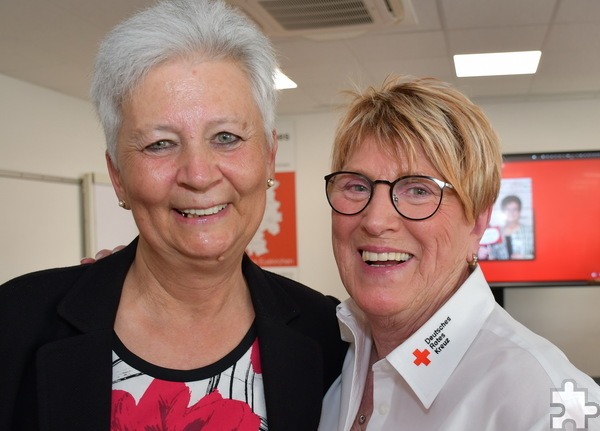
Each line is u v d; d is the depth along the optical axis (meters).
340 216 1.11
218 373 1.05
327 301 1.36
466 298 1.02
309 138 6.30
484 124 1.03
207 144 0.92
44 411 0.94
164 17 0.91
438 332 1.00
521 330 0.97
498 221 5.79
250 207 1.00
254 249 6.41
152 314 1.05
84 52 3.71
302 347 1.15
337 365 1.28
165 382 1.02
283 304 1.20
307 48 3.77
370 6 2.97
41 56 3.79
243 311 1.13
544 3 3.08
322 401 1.19
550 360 0.89
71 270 1.14
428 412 0.96
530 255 5.75
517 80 4.91
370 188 1.05
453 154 1.00
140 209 0.96
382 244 1.04
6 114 4.25
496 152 1.05
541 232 5.73
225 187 0.94
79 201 5.00
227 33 0.92
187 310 1.04
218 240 0.95
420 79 1.09
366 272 1.09
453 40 3.69
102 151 5.36
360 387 1.15
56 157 4.75
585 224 5.65
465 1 3.03
